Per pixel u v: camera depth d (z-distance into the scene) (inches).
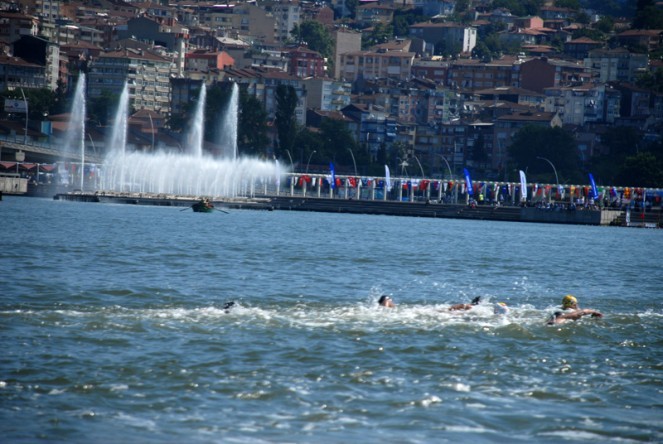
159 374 4136.3
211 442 3348.9
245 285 7209.6
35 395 3789.4
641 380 4323.3
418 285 7785.4
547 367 4525.1
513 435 3511.3
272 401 3818.9
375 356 4586.6
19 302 5876.0
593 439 3491.6
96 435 3380.9
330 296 6722.4
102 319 5231.3
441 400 3895.2
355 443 3383.4
